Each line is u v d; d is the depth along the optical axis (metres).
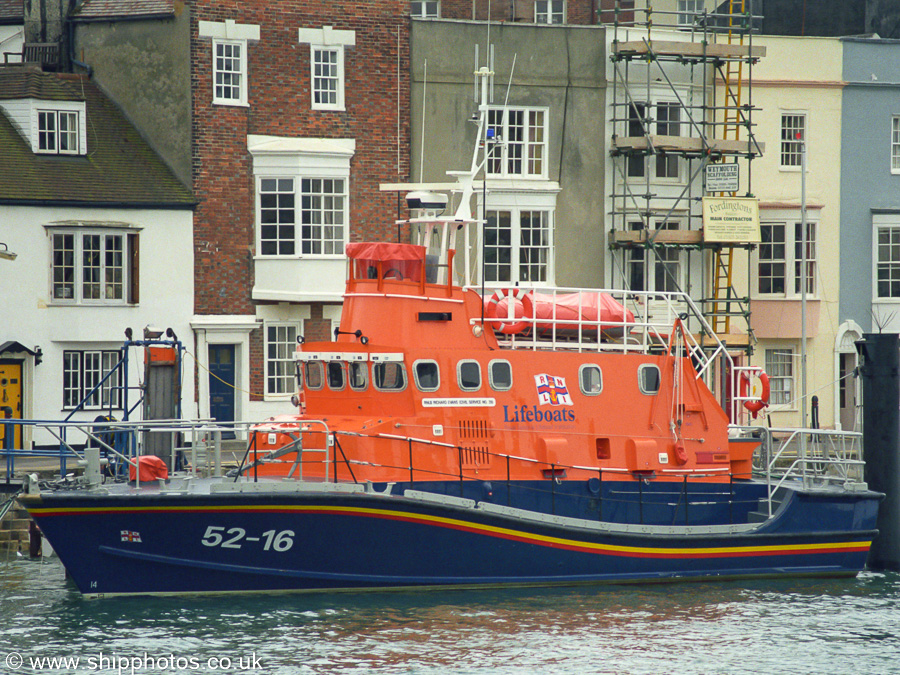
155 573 63.28
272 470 67.81
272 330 115.62
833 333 130.75
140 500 61.16
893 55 132.12
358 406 66.81
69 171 109.69
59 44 121.19
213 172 113.25
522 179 121.56
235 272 113.94
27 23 124.50
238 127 114.00
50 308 107.69
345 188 116.50
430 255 70.31
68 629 60.78
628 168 126.19
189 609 63.06
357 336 66.44
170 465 83.38
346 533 63.50
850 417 132.00
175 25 112.94
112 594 63.38
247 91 114.19
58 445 107.44
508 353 68.00
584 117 123.94
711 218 122.88
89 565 62.41
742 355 128.12
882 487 80.25
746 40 128.75
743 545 70.75
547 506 67.50
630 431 69.62
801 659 59.53
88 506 61.09
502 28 121.44
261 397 114.94
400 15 118.75
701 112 128.00
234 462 94.38
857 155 131.50
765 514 72.12
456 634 60.66
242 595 64.38
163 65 113.75
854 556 73.44
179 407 87.19
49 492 61.62
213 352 114.44
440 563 65.44
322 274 114.69
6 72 112.25
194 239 112.56
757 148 124.38
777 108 129.62
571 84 123.31
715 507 71.50
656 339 86.19
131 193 110.31
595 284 124.69
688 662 58.53
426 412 66.25
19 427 106.06
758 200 128.88
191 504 61.53
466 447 66.50
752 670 57.81
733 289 125.75
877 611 67.44
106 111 115.38
